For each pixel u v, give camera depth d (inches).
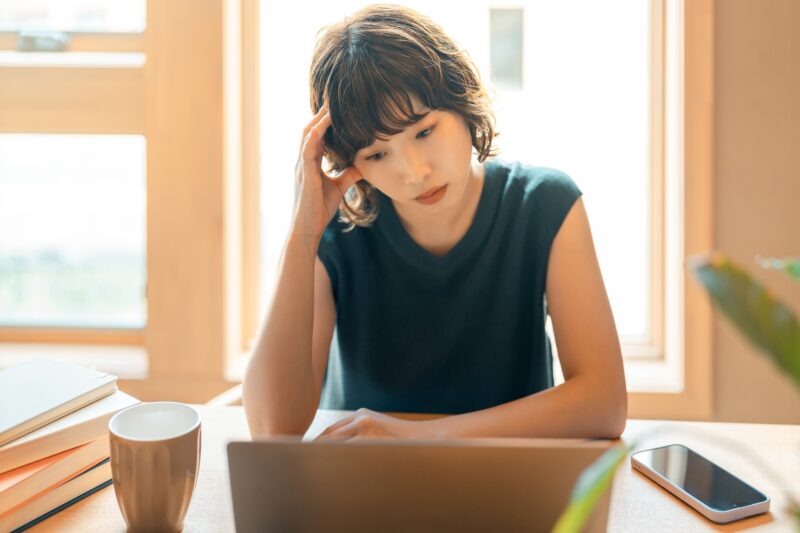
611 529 33.6
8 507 33.2
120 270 89.8
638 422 46.6
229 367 83.1
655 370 83.8
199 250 80.8
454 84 44.6
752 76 76.3
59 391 38.1
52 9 85.9
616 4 82.0
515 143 84.5
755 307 16.5
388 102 41.3
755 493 35.5
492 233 52.7
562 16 82.4
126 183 87.6
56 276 90.1
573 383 45.0
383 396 56.6
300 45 84.3
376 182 45.3
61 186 88.0
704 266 17.1
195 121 79.2
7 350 89.0
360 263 54.2
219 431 45.5
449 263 52.8
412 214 51.8
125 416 34.5
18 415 35.4
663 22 81.4
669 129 81.0
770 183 77.4
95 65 82.2
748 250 78.4
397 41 41.8
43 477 34.9
